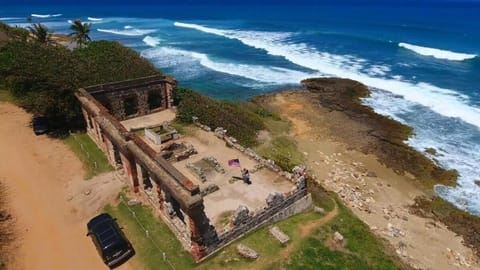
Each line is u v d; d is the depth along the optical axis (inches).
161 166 901.8
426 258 1121.4
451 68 2792.8
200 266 850.1
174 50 3604.8
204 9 7770.7
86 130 1492.4
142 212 1033.5
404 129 1895.9
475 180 1499.8
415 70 2770.7
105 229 902.4
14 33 2785.4
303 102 2285.9
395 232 1221.1
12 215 1038.4
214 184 1088.2
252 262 861.8
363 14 6225.4
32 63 1684.3
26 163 1278.3
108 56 2110.0
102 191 1128.2
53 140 1422.2
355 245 994.7
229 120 1744.6
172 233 957.2
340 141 1817.2
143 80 1547.7
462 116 1999.3
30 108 1571.1
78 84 1523.1
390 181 1515.7
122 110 1535.4
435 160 1635.1
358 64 2999.5
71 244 948.0
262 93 2468.0
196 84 2642.7
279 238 936.3
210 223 944.3
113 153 1204.5
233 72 2896.2
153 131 1449.3
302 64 3063.5
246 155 1288.1
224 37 4291.3
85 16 6830.7
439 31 4311.0
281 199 1002.1
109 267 871.1
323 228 1027.3
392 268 946.7
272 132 1856.5
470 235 1229.1
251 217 938.1
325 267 879.7
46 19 6353.3
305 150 1728.6
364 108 2156.7
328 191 1375.5
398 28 4566.9
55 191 1144.8
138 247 920.3
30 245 941.2
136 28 5142.7
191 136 1443.2
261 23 5393.7
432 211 1343.5
